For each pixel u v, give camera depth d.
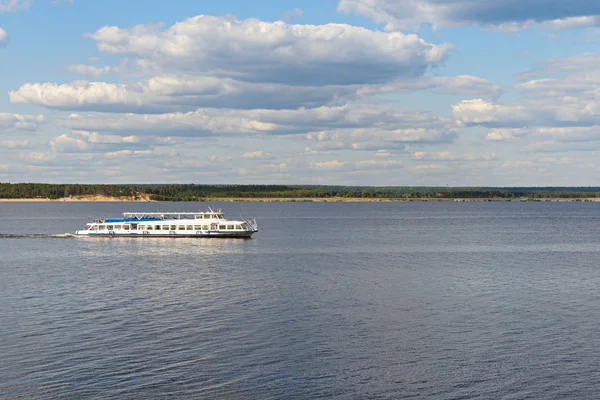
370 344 74.44
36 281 117.44
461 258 157.75
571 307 93.75
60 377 63.75
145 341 75.12
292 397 59.59
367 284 113.50
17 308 92.06
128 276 124.06
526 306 94.38
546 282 116.94
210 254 164.50
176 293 104.19
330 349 72.44
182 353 70.88
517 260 153.75
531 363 68.25
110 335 77.56
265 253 167.50
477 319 86.00
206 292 105.19
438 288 109.50
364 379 63.72
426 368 66.75
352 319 85.75
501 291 106.81
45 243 195.62
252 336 77.38
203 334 78.06
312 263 145.50
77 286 111.44
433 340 76.06
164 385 61.97
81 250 174.38
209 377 63.94
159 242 198.50
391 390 61.22
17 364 67.25
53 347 72.75
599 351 72.06
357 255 163.62
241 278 120.94
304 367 66.81
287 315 87.94
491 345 74.19
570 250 181.50
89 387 61.31
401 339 76.50
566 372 65.75
